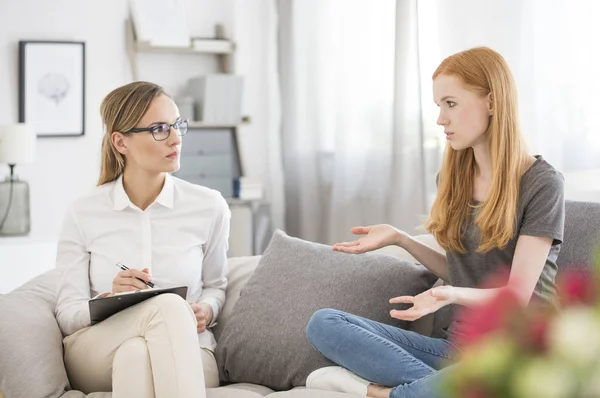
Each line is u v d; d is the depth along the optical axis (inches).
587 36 147.7
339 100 202.5
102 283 104.7
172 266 106.1
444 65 98.4
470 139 96.5
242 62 221.6
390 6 192.5
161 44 210.5
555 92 152.3
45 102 203.6
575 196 136.9
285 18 216.1
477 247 97.2
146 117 103.6
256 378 105.0
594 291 36.2
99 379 94.2
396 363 91.7
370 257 109.0
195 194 109.5
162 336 87.3
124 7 212.2
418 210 185.6
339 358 95.3
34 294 107.8
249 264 120.1
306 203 212.7
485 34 163.8
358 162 201.2
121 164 107.0
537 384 33.6
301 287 107.3
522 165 95.5
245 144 221.5
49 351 95.1
